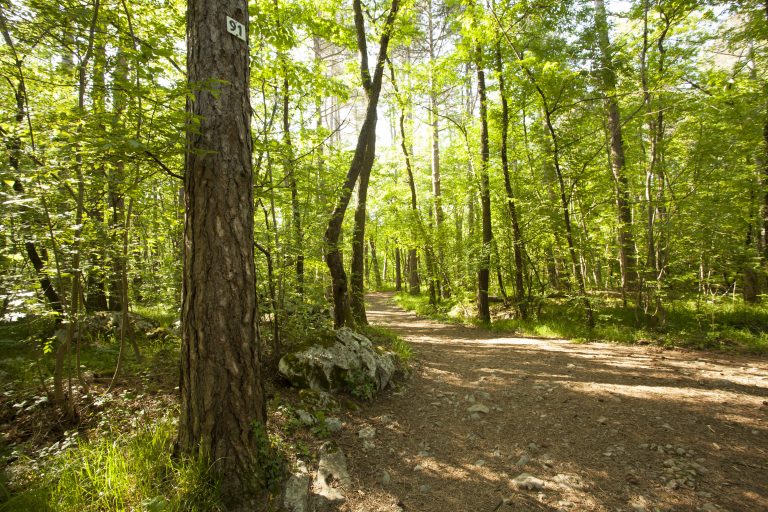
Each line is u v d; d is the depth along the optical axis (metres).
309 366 4.87
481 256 11.22
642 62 8.61
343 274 7.51
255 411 3.05
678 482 3.24
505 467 3.65
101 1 4.00
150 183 5.45
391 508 3.03
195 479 2.66
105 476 2.64
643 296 9.83
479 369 6.68
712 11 8.48
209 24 2.89
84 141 2.88
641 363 6.63
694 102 8.01
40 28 3.63
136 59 2.73
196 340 2.87
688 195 8.43
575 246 9.68
